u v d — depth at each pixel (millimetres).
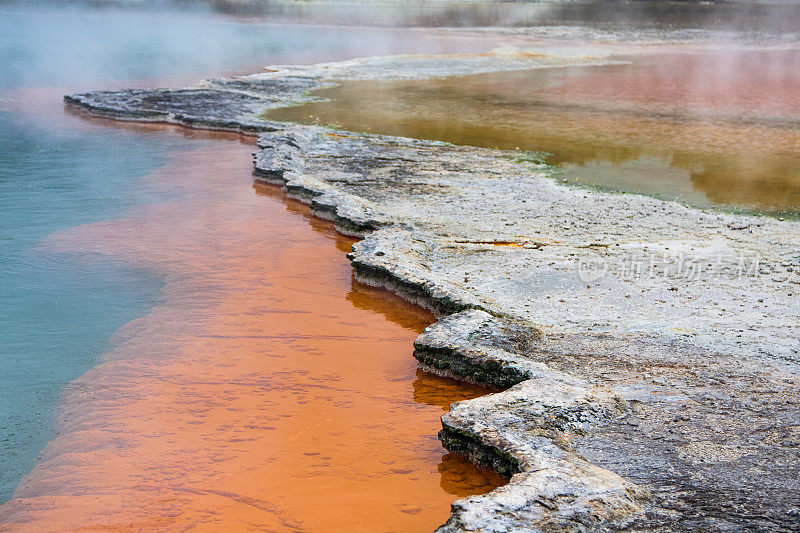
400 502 4305
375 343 6480
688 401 4988
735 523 3654
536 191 10656
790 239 8547
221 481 4523
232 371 5941
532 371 5406
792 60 29297
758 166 12195
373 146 13406
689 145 13836
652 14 47469
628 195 10430
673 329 6273
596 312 6676
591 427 4672
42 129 15719
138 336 6555
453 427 4723
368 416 5293
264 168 11734
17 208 10312
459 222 9258
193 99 18250
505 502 3781
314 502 4301
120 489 4461
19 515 4242
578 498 3826
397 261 7738
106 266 8211
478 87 21109
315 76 22562
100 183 11672
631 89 21000
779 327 6277
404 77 22844
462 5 53031
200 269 8117
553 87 21250
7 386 5766
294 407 5402
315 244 8977
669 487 4000
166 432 5082
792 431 4562
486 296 7012
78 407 5449
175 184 11656
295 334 6613
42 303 7270
